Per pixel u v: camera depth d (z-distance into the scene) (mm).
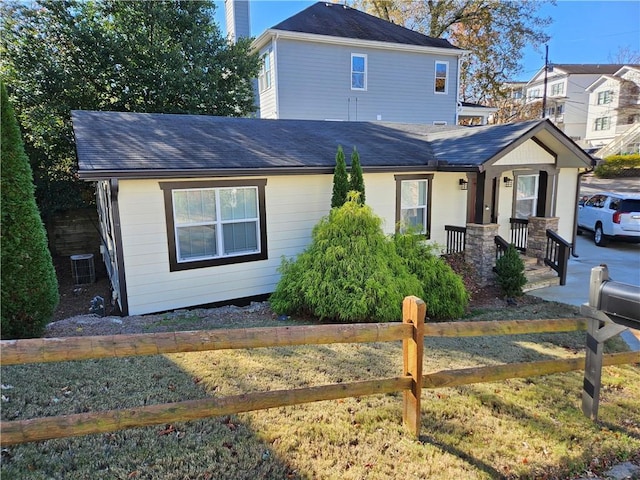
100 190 10289
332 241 6875
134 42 13516
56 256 13422
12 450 2762
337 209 7285
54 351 2121
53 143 12570
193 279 7445
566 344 5414
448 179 10148
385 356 4660
